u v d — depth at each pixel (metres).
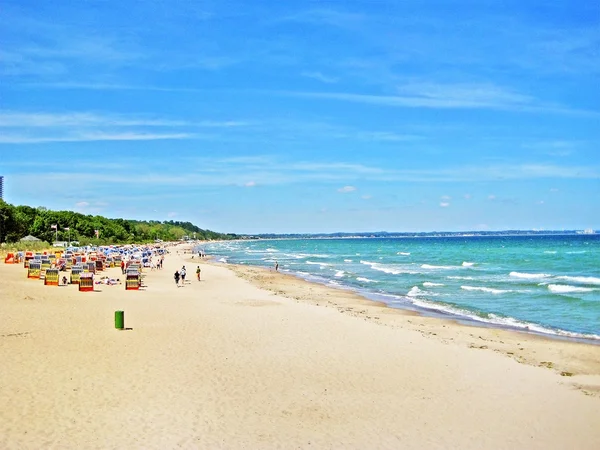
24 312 25.88
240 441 12.01
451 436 12.76
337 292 44.31
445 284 49.31
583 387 16.81
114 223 186.12
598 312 32.94
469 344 23.02
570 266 70.50
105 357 18.12
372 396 15.43
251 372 17.27
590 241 188.00
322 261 93.44
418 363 19.14
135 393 14.70
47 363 17.00
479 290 44.19
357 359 19.45
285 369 17.80
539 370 18.70
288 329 24.72
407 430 13.05
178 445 11.62
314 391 15.67
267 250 161.25
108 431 12.16
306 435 12.52
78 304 30.03
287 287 47.94
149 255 87.50
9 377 15.39
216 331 23.53
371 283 51.91
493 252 114.12
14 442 11.30
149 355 18.67
